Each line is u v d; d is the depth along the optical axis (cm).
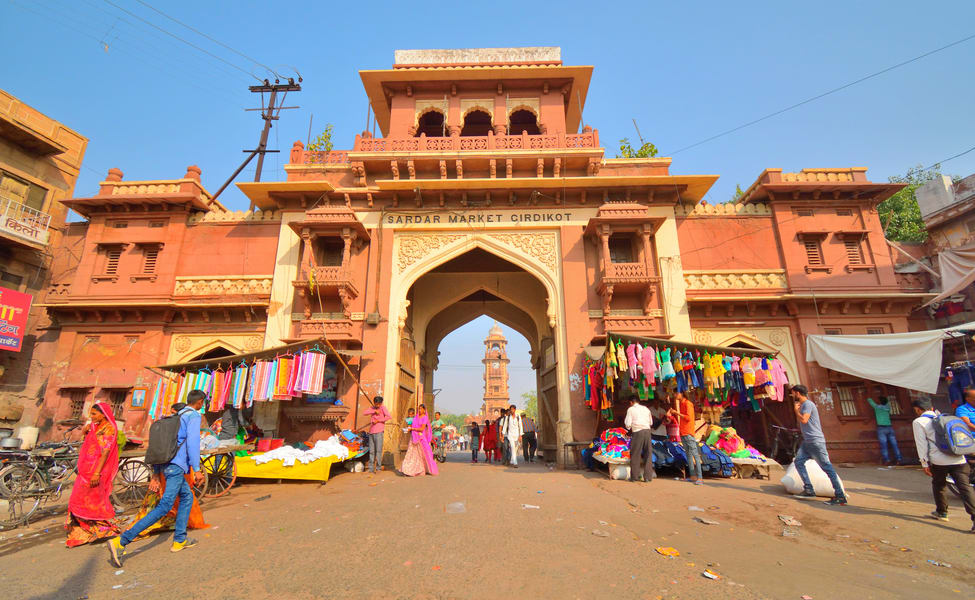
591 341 945
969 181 1017
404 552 344
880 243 1017
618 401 903
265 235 1068
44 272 1105
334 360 940
